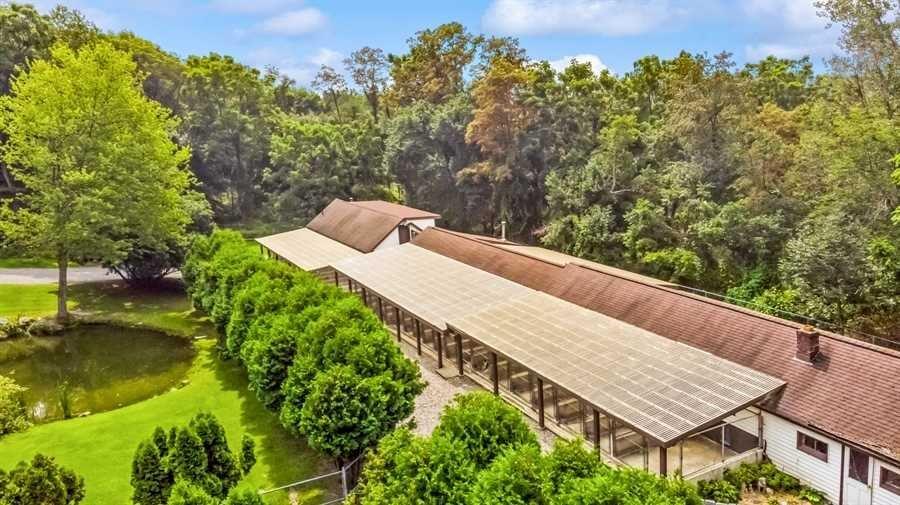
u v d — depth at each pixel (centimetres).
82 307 4159
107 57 3806
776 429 1844
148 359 3312
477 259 3647
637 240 4197
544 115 5616
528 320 2614
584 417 2105
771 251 3719
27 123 3659
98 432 2381
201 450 1477
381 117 8788
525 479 1194
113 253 3966
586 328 2447
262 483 1959
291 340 2162
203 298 3447
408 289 3297
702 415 1728
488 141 5641
